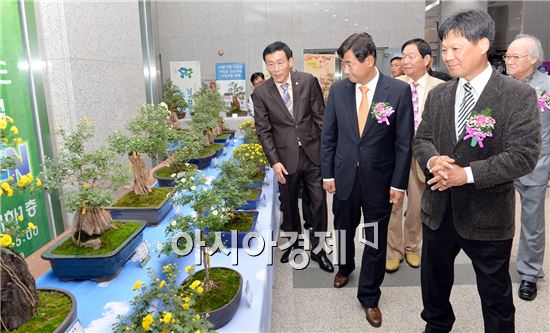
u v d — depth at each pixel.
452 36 1.39
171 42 7.92
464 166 1.47
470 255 1.56
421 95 2.52
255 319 1.30
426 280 1.74
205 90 4.73
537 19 10.14
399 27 7.89
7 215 2.07
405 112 1.92
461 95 1.50
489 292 1.53
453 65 1.41
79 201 1.44
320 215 2.68
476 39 1.35
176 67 7.25
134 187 2.10
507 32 10.69
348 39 1.87
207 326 0.98
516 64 2.25
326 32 7.88
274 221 2.81
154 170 2.73
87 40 2.56
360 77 1.90
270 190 2.72
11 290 1.01
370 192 2.01
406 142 1.93
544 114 2.20
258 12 7.81
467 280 2.61
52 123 2.38
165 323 0.91
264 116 2.56
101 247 1.47
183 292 1.10
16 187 1.09
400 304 2.35
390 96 1.93
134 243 1.57
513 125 1.34
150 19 4.96
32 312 1.07
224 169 2.10
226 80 7.81
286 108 2.52
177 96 6.14
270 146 2.54
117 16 3.01
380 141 1.96
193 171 1.55
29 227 1.13
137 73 3.39
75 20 2.43
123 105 3.09
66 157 1.58
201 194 1.41
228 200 1.68
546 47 10.23
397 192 1.97
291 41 7.90
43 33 2.30
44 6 2.27
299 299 2.42
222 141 3.99
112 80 2.91
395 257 2.76
